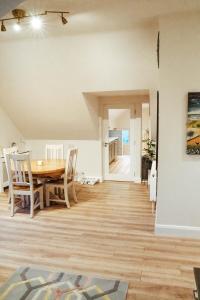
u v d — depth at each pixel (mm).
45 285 2160
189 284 2154
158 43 2947
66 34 3414
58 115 5176
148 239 2957
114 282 2186
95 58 3740
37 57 3902
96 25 3102
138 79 3986
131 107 5535
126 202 4285
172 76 2844
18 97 4871
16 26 3102
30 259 2561
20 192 3682
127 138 5773
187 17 2719
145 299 1983
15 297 2023
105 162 5883
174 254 2623
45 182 4062
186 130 2883
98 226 3330
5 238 3021
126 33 3295
